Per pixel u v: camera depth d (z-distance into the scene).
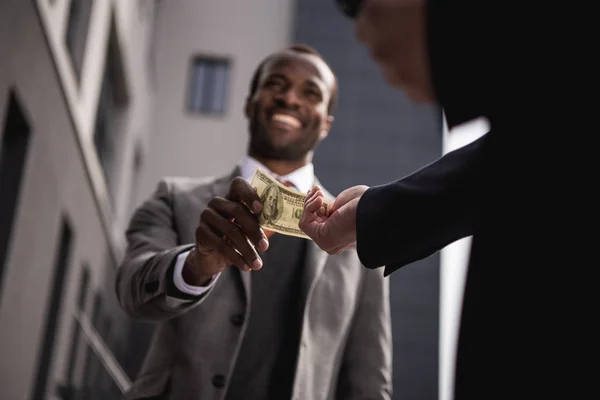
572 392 0.78
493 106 0.84
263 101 2.49
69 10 7.65
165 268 2.00
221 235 1.92
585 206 0.81
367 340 2.33
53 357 7.77
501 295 0.84
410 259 1.36
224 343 2.15
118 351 11.82
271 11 18.02
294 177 2.47
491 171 0.89
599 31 0.80
